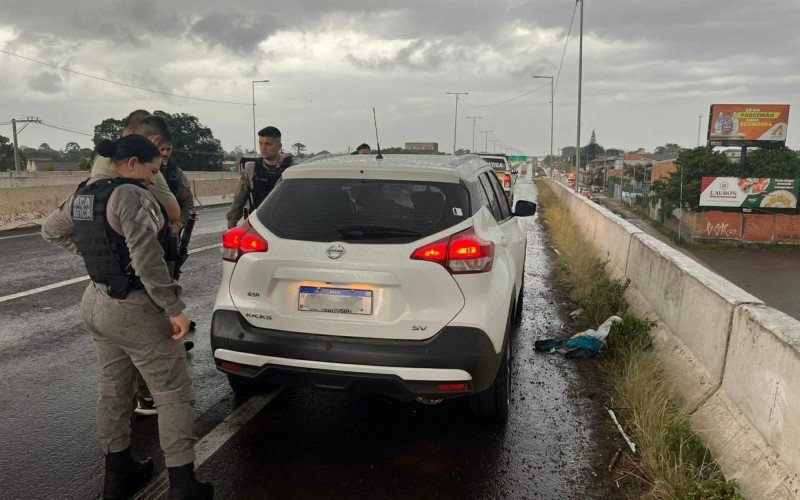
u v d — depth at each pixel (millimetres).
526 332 5812
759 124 46562
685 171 48688
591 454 3393
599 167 122562
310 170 3381
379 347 3031
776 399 2777
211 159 73625
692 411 3564
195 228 13719
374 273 3045
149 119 3537
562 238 12000
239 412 3861
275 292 3203
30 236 11695
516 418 3850
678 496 2826
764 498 2619
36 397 4043
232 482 3031
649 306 5367
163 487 2979
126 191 2551
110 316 2609
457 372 3020
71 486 2965
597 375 4645
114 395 2805
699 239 37031
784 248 35250
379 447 3428
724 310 3533
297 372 3123
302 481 3055
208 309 6410
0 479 3010
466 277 3098
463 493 2971
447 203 3242
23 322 5762
